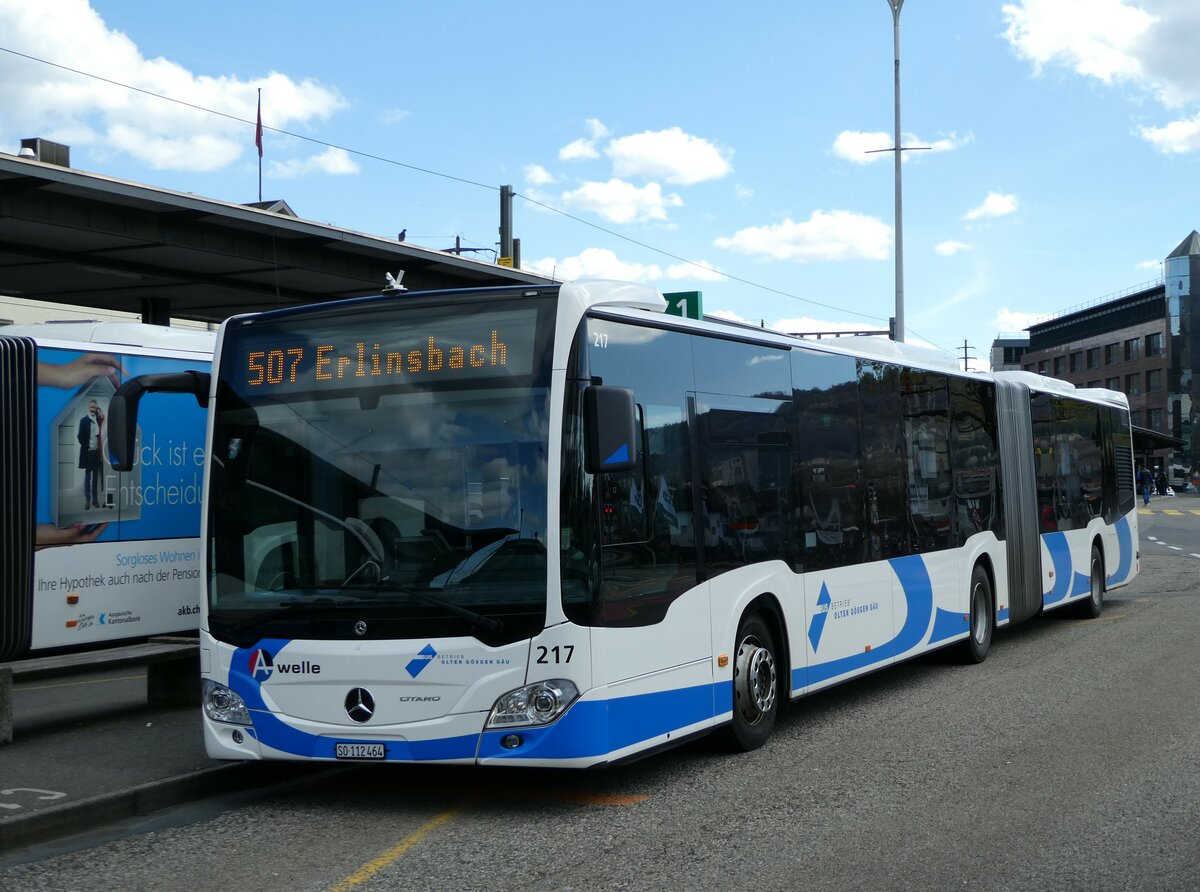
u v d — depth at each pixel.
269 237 18.19
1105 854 6.20
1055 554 16.23
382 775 8.65
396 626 7.26
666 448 8.15
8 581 9.49
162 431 11.45
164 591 11.36
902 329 29.58
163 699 11.20
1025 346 162.12
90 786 7.75
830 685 10.13
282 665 7.47
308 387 7.77
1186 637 15.10
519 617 7.12
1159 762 8.23
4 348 9.59
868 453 11.14
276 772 8.70
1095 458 18.45
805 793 7.68
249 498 7.75
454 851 6.61
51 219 15.54
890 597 11.30
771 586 9.27
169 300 22.06
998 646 15.13
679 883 5.88
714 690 8.47
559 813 7.40
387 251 19.20
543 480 7.22
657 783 8.12
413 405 7.54
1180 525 48.47
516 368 7.39
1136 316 125.69
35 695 12.14
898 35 29.86
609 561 7.38
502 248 37.75
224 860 6.53
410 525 7.38
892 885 5.77
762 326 9.95
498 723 7.10
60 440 10.68
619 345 7.78
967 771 8.15
